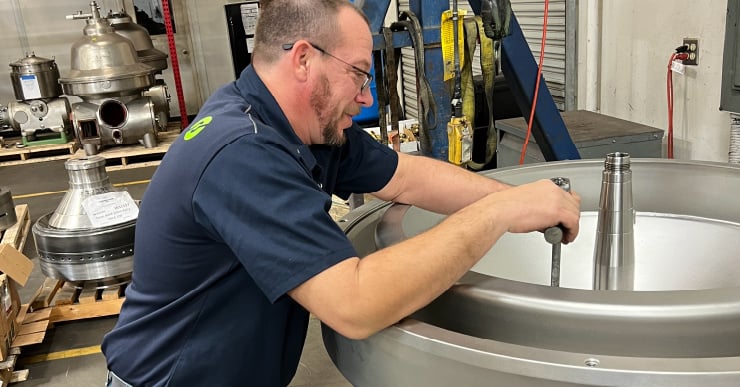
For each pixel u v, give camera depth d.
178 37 5.26
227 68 5.41
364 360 0.83
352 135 1.15
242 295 0.95
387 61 1.51
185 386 0.99
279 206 0.80
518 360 0.65
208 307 0.95
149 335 1.02
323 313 0.79
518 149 2.47
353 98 0.98
